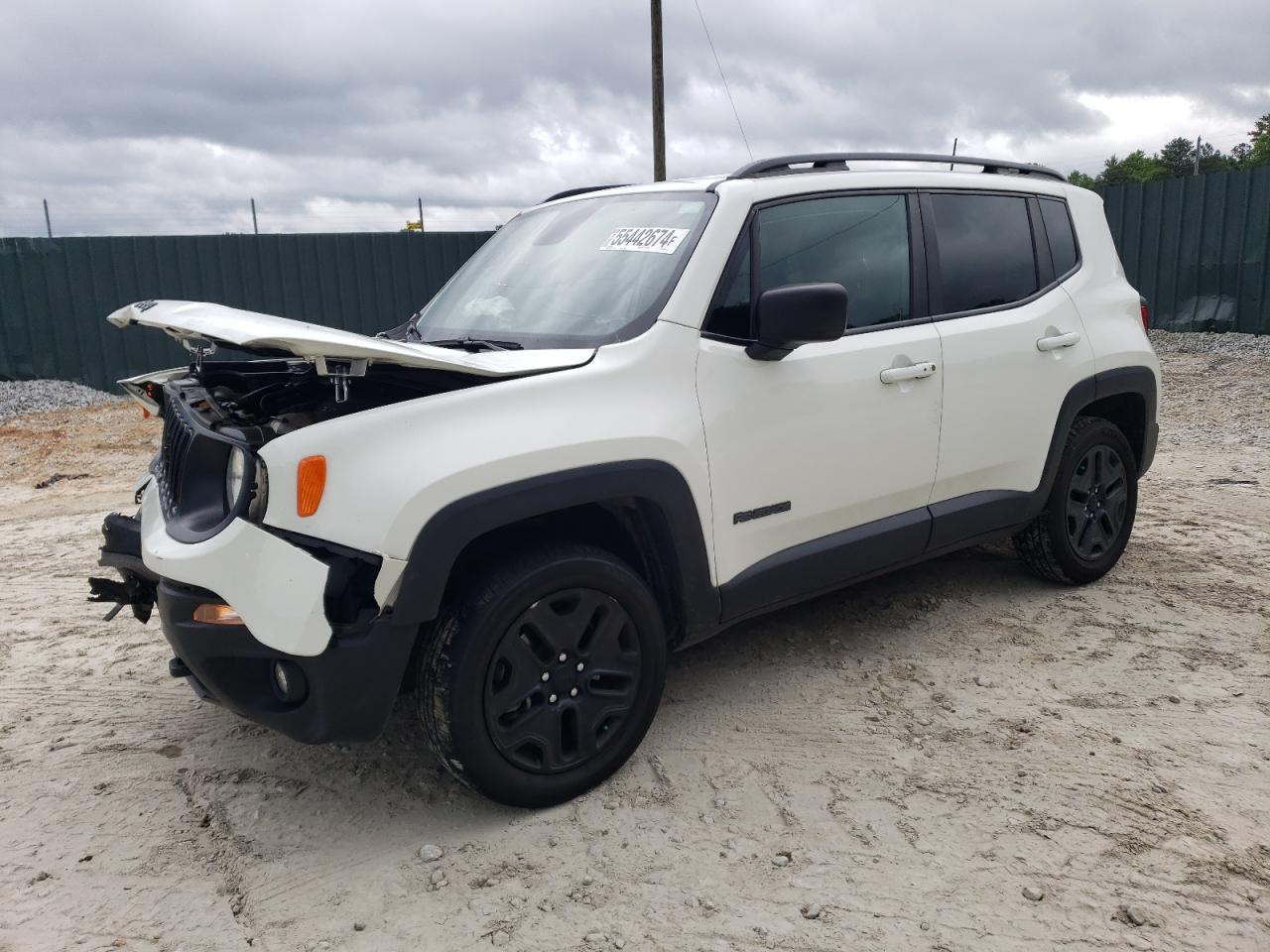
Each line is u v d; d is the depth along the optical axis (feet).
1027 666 12.29
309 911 8.20
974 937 7.59
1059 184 14.90
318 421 8.70
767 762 10.28
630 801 9.62
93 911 8.23
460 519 8.44
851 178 12.07
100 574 17.51
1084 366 13.96
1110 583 15.05
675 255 10.61
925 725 10.93
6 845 9.20
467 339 11.08
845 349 11.39
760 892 8.22
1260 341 40.37
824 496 11.25
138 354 44.04
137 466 29.17
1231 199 41.88
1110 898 7.97
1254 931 7.55
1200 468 22.74
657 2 53.57
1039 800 9.37
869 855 8.66
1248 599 14.25
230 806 9.81
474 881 8.52
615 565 9.49
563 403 9.21
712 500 10.18
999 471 13.19
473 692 8.73
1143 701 11.26
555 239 12.29
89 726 11.57
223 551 8.30
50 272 42.45
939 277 12.62
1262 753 10.07
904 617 13.97
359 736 8.72
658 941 7.70
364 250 47.03
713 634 10.76
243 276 45.27
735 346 10.49
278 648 8.09
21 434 34.50
